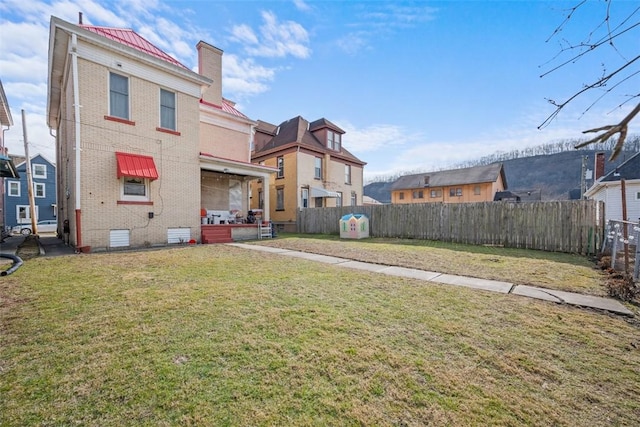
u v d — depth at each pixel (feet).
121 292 15.01
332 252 30.53
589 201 29.96
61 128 46.09
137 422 6.06
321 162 76.48
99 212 31.37
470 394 7.06
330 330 10.56
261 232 47.44
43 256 26.48
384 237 47.96
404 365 8.29
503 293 15.57
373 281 17.87
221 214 49.16
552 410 6.55
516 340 9.96
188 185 39.40
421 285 17.03
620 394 7.18
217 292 15.11
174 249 32.14
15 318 11.44
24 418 6.14
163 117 37.45
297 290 15.66
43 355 8.68
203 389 7.15
